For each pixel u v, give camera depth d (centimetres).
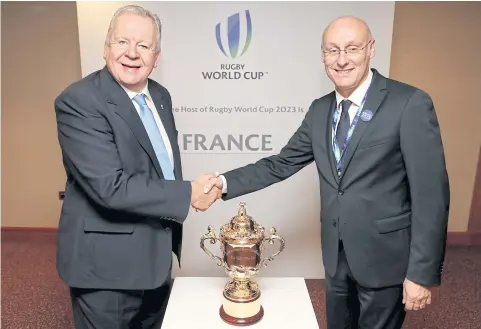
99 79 140
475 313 231
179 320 134
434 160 130
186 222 255
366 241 140
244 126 240
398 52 287
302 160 169
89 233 139
